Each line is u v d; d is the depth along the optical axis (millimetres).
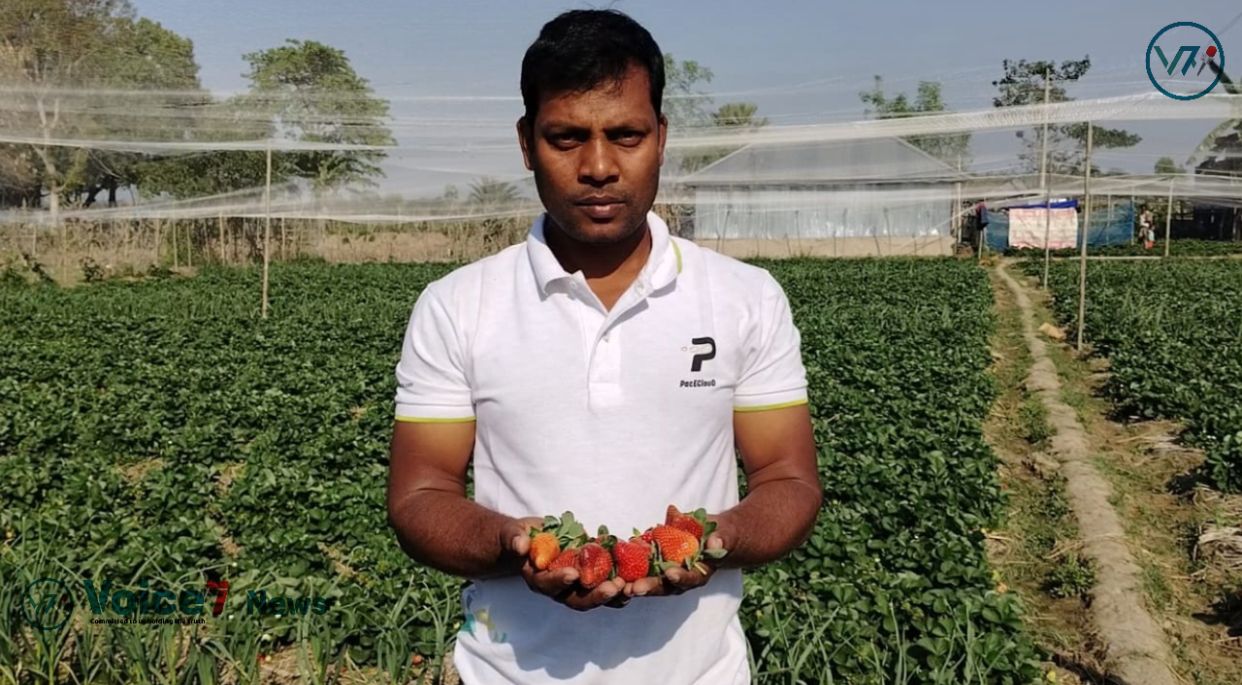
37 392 12836
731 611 2732
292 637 6145
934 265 37156
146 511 8359
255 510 8227
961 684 5293
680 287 2604
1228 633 6676
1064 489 9586
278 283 31641
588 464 2512
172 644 4809
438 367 2645
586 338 2549
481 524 2449
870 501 8414
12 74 18375
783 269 35500
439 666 4832
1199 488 9273
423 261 45250
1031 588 7551
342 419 11617
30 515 7902
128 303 24812
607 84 2434
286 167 35438
